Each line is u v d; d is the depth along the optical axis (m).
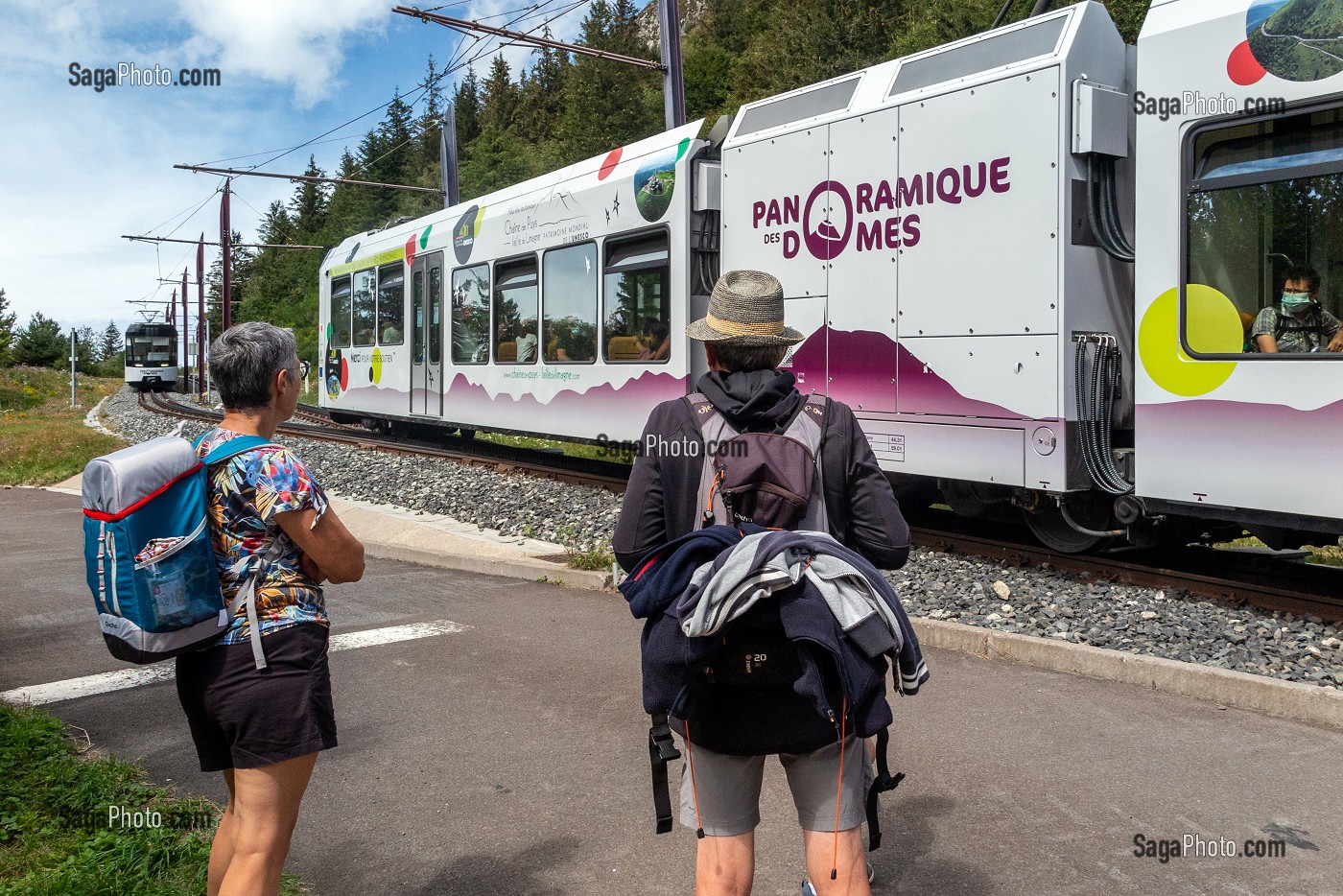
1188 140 6.77
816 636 2.21
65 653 6.66
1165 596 6.84
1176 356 6.83
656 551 2.51
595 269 12.59
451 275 16.31
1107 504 7.70
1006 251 7.54
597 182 12.49
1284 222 6.33
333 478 15.02
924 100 8.11
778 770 4.42
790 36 47.94
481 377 15.40
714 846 2.51
